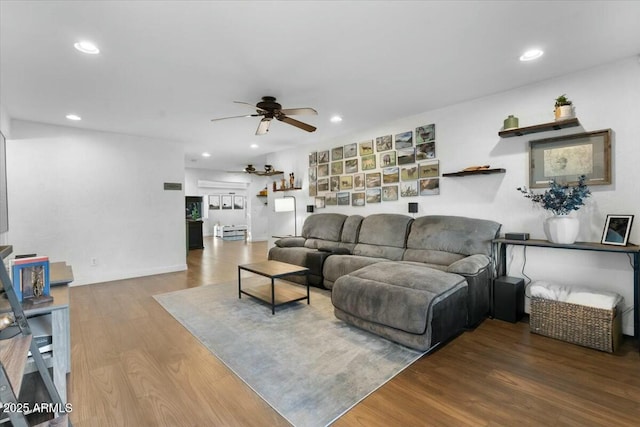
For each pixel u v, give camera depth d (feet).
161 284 15.48
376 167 15.81
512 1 6.14
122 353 8.19
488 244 11.00
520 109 10.82
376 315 8.57
